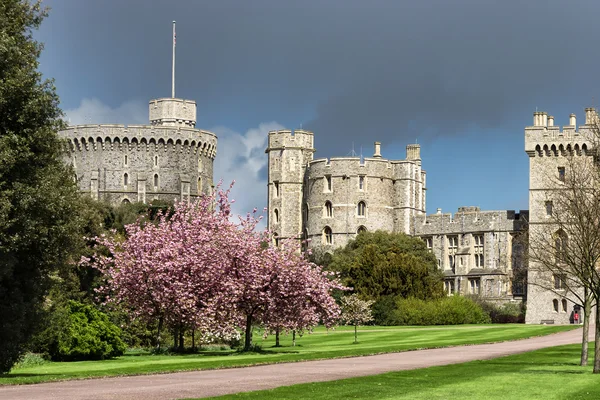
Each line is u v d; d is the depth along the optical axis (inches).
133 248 2532.0
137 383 1396.4
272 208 6013.8
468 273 5378.9
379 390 1278.3
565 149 4611.2
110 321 2581.2
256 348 2459.4
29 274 1737.2
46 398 1177.4
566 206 2269.9
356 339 3002.0
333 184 5738.2
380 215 5753.0
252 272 2384.4
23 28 1716.3
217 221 2551.7
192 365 1760.6
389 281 4552.2
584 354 1712.6
